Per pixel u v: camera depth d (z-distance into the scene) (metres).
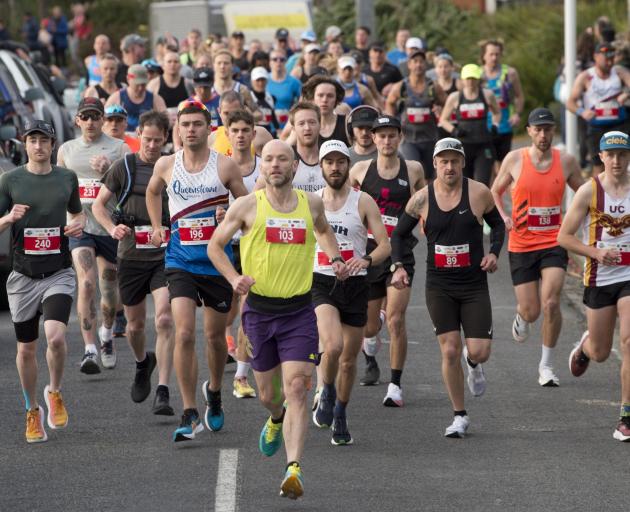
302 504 17.27
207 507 17.12
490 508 17.03
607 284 21.39
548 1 82.44
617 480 18.27
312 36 56.03
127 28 124.31
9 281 21.06
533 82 68.06
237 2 81.06
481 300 20.91
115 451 20.03
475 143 39.50
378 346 24.61
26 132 20.97
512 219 25.27
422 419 21.97
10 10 124.88
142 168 22.95
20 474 18.88
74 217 21.55
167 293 22.19
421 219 21.17
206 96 33.47
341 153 20.53
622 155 20.95
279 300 18.22
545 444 20.27
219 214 20.72
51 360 20.89
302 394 17.80
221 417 21.16
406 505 17.17
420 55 39.66
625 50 43.25
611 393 23.83
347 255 20.95
